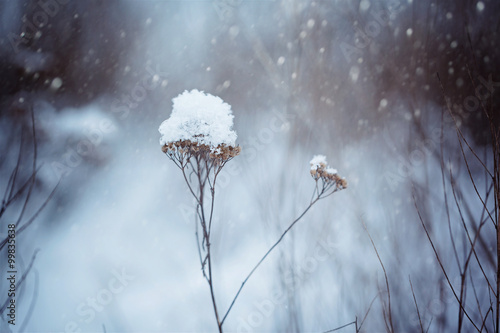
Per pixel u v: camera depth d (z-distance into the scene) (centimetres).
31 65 907
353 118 668
